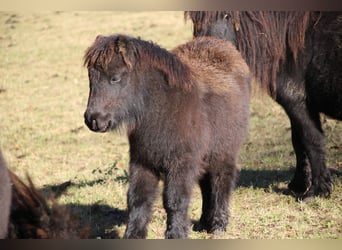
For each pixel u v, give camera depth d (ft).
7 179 46.42
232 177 74.08
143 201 64.90
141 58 63.05
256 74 86.58
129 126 64.85
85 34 233.55
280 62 85.10
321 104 85.46
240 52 86.69
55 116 155.22
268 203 85.76
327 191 85.97
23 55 218.79
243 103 76.43
